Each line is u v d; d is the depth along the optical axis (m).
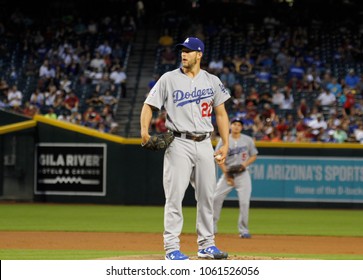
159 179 39.44
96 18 56.44
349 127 43.47
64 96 48.41
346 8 56.19
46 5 56.12
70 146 40.16
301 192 38.94
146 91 51.09
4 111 40.53
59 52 52.41
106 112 46.91
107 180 39.78
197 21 56.66
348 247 22.80
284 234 26.70
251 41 54.19
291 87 49.31
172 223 15.08
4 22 55.00
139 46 54.59
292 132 44.03
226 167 24.42
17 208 37.16
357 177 38.78
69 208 37.47
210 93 15.19
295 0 56.25
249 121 44.72
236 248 21.94
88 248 21.52
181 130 15.00
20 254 19.70
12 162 40.50
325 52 53.47
